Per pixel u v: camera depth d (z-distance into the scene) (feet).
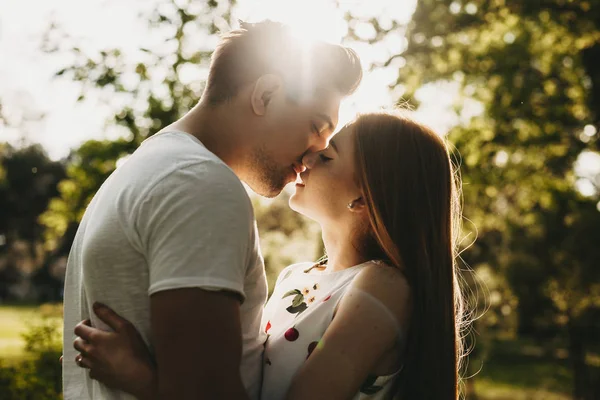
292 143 6.72
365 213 7.17
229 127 6.36
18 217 166.09
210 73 6.44
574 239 50.31
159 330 4.99
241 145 6.48
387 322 6.49
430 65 40.06
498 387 62.23
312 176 7.22
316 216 7.41
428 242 6.95
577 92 42.01
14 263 172.65
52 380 18.40
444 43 39.83
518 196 47.19
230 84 6.35
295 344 6.68
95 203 6.11
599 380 52.39
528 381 64.64
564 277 52.54
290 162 6.86
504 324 64.69
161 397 4.93
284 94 6.52
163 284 4.97
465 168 40.93
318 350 6.37
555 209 46.70
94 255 5.46
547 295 55.31
